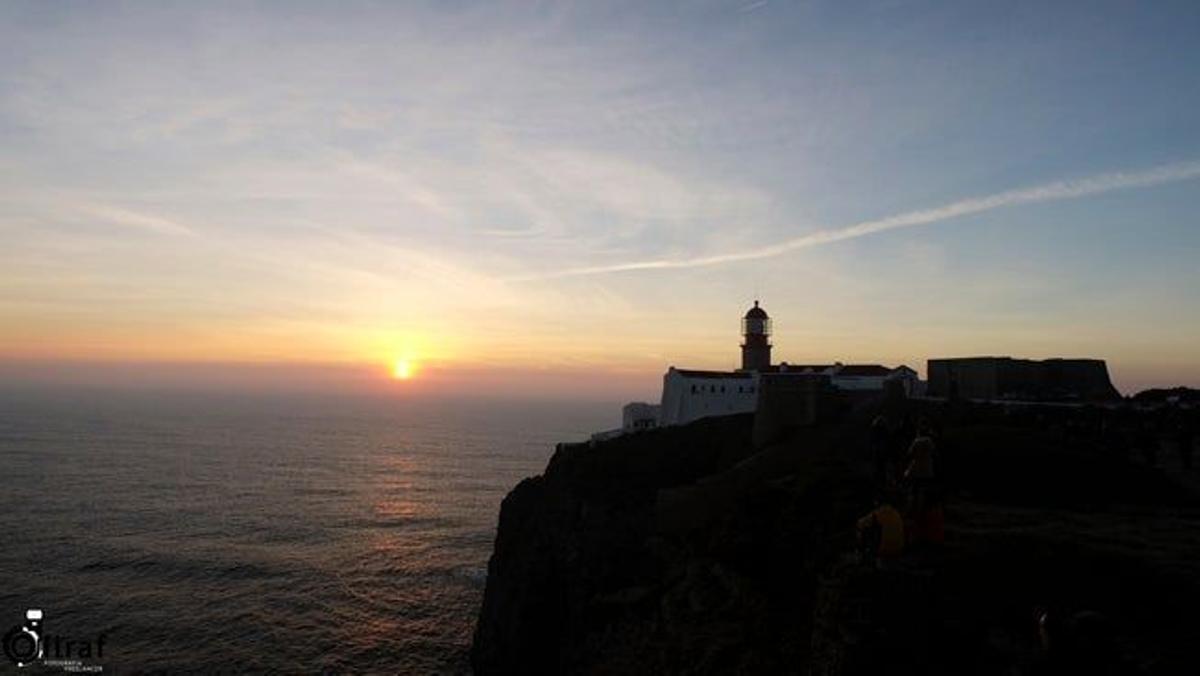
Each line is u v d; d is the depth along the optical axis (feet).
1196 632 41.50
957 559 51.19
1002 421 126.31
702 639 76.33
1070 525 63.72
